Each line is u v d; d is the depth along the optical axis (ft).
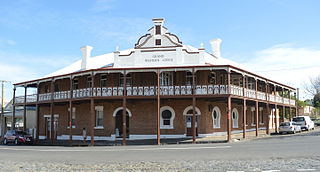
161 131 98.84
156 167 40.73
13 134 107.65
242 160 45.52
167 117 99.35
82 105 109.70
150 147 73.46
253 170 36.70
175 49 96.63
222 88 87.45
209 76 100.68
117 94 91.66
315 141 73.10
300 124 129.29
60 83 118.21
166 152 60.13
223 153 55.11
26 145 100.48
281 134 112.47
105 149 71.77
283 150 56.44
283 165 39.88
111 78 102.37
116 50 100.42
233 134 108.17
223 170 37.22
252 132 118.83
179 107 98.89
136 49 98.48
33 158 55.88
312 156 47.96
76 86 112.27
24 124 117.60
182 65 94.58
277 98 126.52
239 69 92.38
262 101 109.19
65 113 116.16
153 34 98.89
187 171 37.09
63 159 53.06
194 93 88.12
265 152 54.39
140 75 100.63
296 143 69.10
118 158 52.37
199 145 74.43
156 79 99.71
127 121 101.60
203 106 98.12
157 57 97.19
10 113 157.38
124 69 90.99
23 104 119.03
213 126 101.55
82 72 96.32
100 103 104.12
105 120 102.78
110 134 101.40
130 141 93.25
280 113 164.66
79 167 42.29
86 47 111.34
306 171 35.35
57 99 104.37
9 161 51.70
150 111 100.07
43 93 119.44
